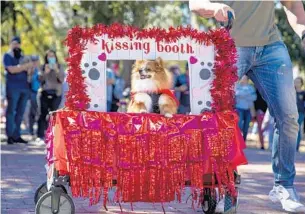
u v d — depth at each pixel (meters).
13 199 7.32
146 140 5.42
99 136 5.36
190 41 5.64
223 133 5.52
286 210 6.51
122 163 5.40
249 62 6.39
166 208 6.76
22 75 15.25
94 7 21.98
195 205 6.91
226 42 5.60
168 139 5.44
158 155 5.43
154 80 5.57
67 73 5.44
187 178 5.49
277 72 6.33
